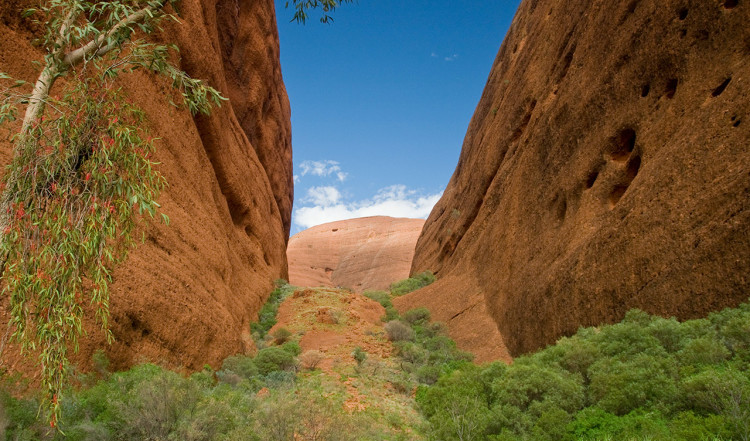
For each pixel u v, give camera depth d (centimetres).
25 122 492
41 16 1241
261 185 3262
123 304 1138
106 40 555
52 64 527
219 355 1525
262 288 2677
